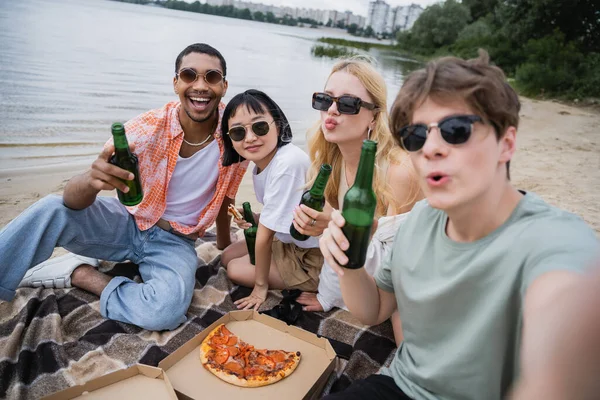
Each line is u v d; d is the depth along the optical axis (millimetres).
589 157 8617
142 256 2992
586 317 902
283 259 3078
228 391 2002
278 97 12461
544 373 920
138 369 2047
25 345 2338
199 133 2918
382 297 1848
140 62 15250
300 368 2178
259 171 2965
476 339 1323
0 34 16266
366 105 2473
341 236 1449
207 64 2682
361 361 2398
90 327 2594
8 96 8695
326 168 2111
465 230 1368
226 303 2945
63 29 21344
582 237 1101
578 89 19219
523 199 1312
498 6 40156
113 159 2242
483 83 1132
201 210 3076
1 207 4297
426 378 1494
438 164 1205
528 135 10719
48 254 2604
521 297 1179
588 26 27234
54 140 6590
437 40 47781
